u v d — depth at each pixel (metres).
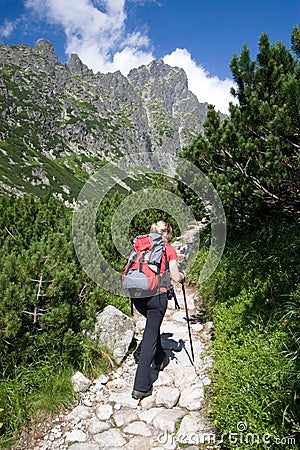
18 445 3.85
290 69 6.86
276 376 3.77
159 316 4.68
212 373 4.73
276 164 5.66
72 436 3.91
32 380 4.48
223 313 5.93
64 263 5.30
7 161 133.12
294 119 5.47
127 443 3.79
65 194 126.00
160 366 5.09
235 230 8.06
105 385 4.86
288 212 7.24
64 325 4.97
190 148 7.48
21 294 4.46
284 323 4.70
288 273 5.63
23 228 6.68
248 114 6.19
